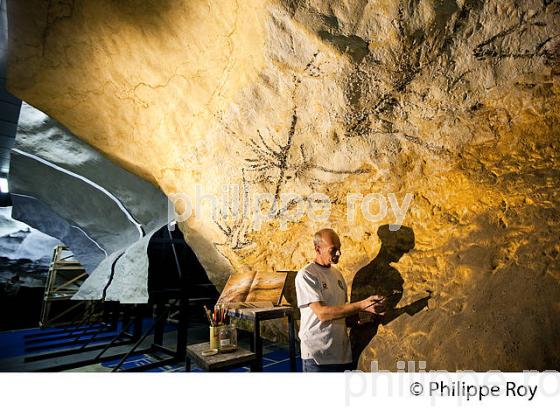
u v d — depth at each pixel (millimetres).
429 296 1785
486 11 1605
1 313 6824
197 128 2633
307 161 2336
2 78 3568
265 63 2039
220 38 2117
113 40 2410
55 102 2838
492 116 1855
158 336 3701
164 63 2412
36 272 7355
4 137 4727
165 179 3178
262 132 2383
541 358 1270
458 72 1779
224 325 1813
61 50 2531
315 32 1798
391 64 1830
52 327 6273
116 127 2986
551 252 1471
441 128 1951
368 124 2055
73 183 4898
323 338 1628
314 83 2016
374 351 1818
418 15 1649
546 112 1756
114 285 3439
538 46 1628
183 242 4578
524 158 1792
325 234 1806
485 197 1831
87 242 5938
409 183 2111
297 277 1732
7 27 2475
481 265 1666
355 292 2133
